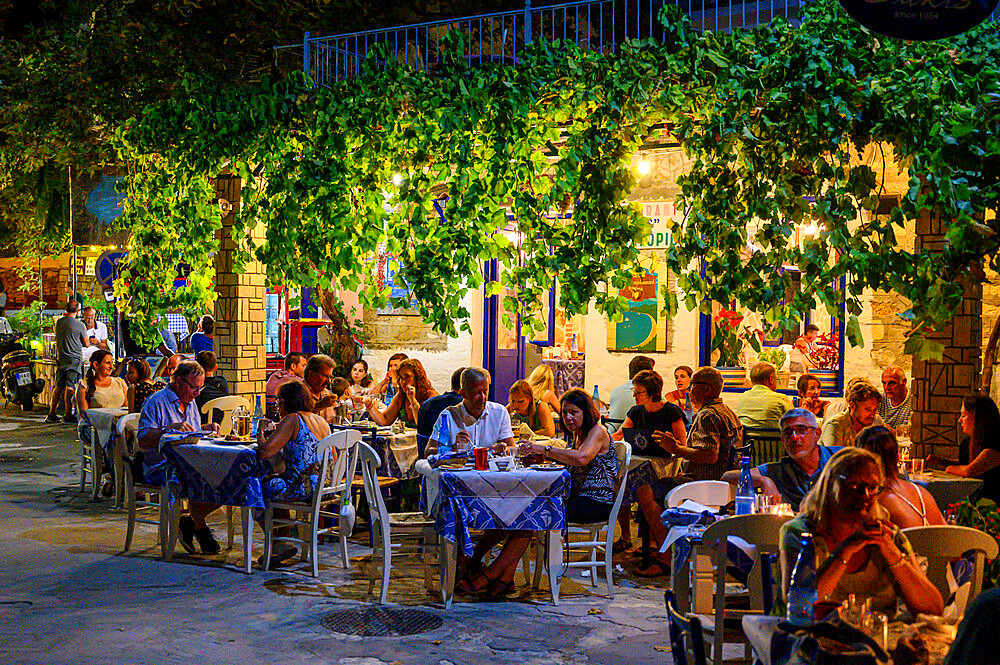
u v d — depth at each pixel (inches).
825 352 442.6
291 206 363.3
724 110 298.0
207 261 414.9
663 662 217.9
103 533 341.1
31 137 653.3
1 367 754.2
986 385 324.2
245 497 288.7
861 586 169.8
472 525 259.0
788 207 293.7
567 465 272.8
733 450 302.5
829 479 167.6
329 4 692.7
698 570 210.7
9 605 255.8
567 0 660.7
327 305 530.6
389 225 354.9
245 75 697.6
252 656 219.6
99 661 214.4
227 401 376.2
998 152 273.4
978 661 121.5
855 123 287.1
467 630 240.2
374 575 273.4
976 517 243.9
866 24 222.2
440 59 345.4
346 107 358.3
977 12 218.7
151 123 412.5
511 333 520.7
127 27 684.7
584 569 301.3
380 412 365.1
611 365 474.9
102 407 426.9
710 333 452.4
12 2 764.6
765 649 142.9
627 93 312.0
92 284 783.1
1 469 469.7
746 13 486.9
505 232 444.1
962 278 301.3
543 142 331.0
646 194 421.7
